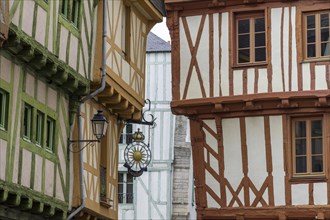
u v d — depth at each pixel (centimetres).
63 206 2069
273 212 2652
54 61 1962
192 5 2734
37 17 1888
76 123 2175
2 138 1797
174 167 4112
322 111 2627
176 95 2733
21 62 1881
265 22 2683
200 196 2719
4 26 1705
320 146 2638
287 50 2661
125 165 2619
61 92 2094
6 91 1823
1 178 1781
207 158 2719
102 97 2320
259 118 2680
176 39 2750
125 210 4131
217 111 2700
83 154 2208
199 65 2720
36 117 1964
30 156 1914
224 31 2712
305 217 2628
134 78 2508
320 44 2648
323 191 2617
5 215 1869
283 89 2650
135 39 2544
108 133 2427
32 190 1906
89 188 2244
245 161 2689
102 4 2242
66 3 2064
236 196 2689
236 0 2697
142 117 2598
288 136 2656
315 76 2631
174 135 4131
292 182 2647
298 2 2667
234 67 2691
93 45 2209
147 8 2581
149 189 4125
